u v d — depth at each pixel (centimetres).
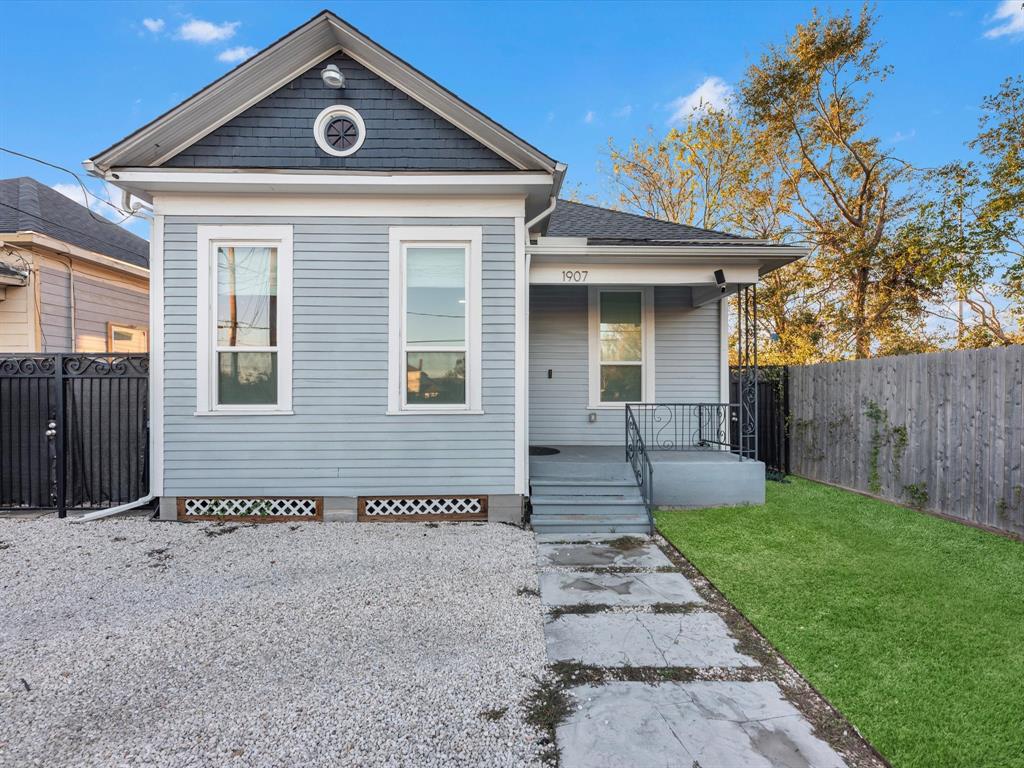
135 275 1095
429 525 578
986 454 533
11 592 389
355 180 556
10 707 251
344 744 225
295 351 584
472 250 593
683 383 824
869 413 696
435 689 268
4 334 856
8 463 602
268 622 343
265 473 584
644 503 586
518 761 216
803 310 1473
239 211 581
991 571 421
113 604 370
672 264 670
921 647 307
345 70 597
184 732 232
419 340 596
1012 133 964
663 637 328
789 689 270
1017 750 220
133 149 562
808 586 401
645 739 229
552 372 818
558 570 449
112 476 602
